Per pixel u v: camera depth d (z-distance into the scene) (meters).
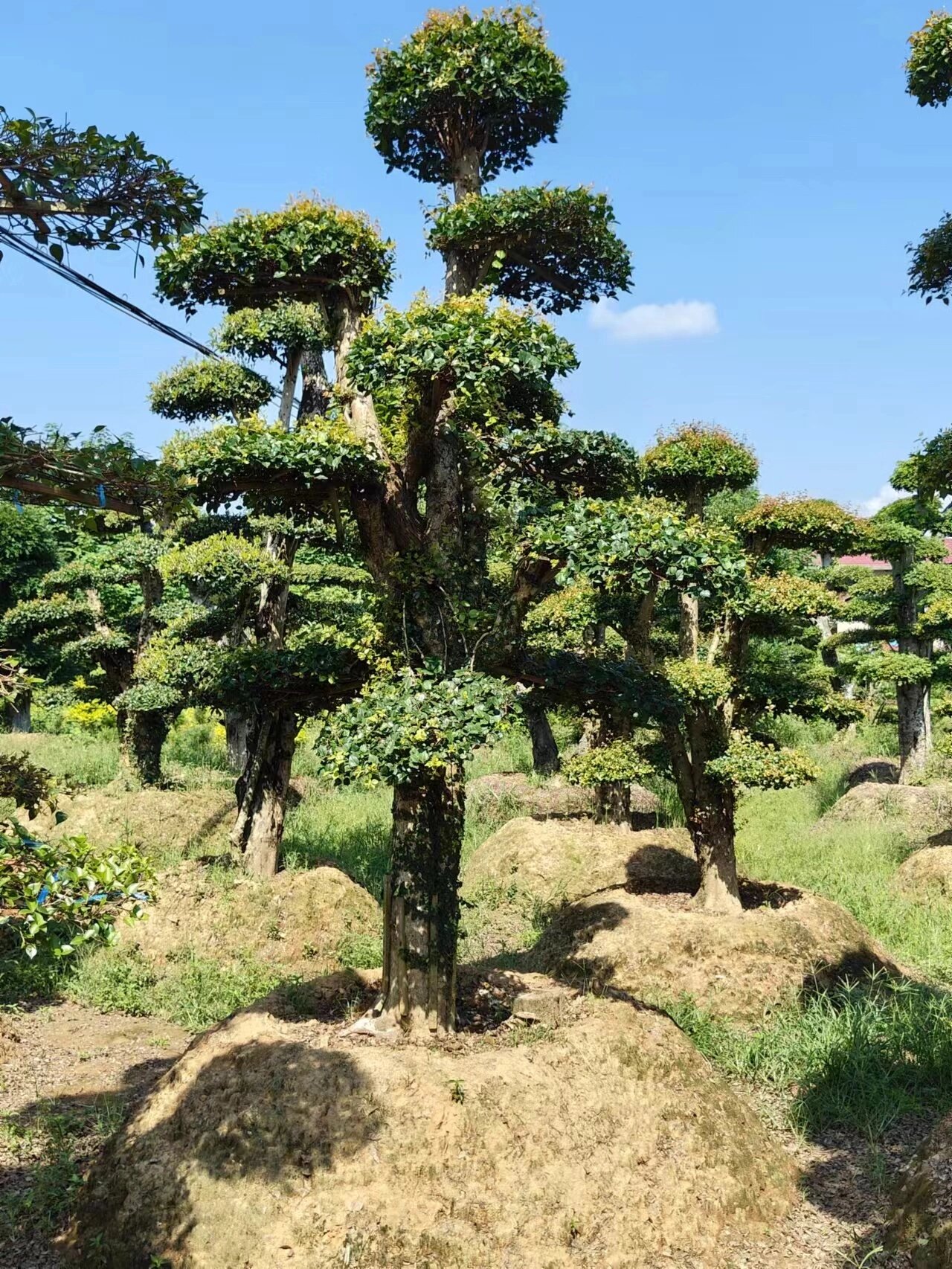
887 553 20.56
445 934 6.86
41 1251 5.37
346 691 7.57
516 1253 5.16
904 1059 7.69
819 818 18.97
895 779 21.78
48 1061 7.87
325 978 7.66
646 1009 7.14
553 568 7.47
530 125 9.21
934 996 8.80
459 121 8.94
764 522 11.70
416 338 6.48
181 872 11.52
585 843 13.76
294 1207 5.18
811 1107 7.20
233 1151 5.45
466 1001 7.54
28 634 22.91
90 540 30.86
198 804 14.95
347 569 19.36
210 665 12.01
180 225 4.29
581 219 8.24
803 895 11.03
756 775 10.40
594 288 9.09
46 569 29.23
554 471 7.92
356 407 7.73
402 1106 5.56
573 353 6.75
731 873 10.95
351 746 6.19
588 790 17.58
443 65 8.47
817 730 28.69
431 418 7.33
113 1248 5.21
